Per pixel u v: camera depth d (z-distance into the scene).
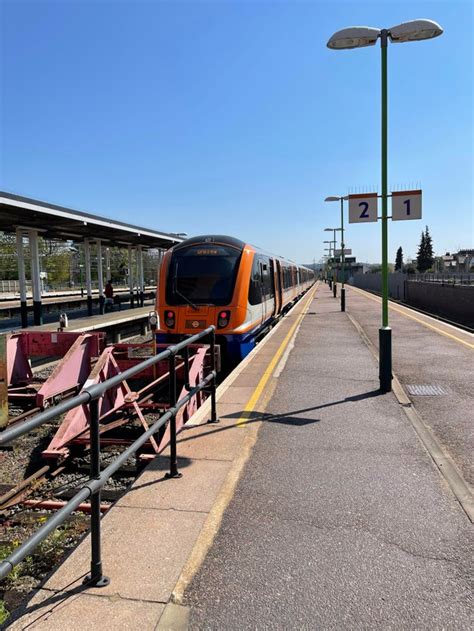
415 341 12.85
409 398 7.22
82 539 3.20
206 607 2.58
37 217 15.01
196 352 9.48
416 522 3.54
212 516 3.55
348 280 93.50
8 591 3.59
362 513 3.68
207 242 11.69
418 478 4.32
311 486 4.15
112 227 17.95
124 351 9.52
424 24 6.76
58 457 6.16
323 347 12.08
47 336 10.27
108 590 2.68
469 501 3.88
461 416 6.30
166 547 3.13
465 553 3.14
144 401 8.34
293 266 29.75
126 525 3.41
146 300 36.31
